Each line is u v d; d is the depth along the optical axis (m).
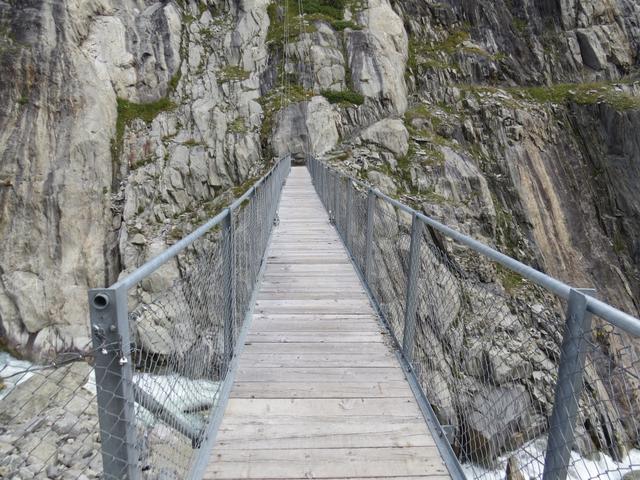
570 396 1.64
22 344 18.89
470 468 2.47
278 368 3.92
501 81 33.97
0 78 22.58
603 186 26.88
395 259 4.56
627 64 36.00
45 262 20.30
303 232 10.07
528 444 2.01
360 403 3.39
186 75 28.86
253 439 2.95
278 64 30.84
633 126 26.70
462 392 2.61
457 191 23.34
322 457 2.79
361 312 5.30
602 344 1.58
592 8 37.72
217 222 3.04
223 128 25.75
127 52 27.17
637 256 24.91
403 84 31.58
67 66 23.88
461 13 37.75
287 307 5.45
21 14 24.47
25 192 21.12
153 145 24.39
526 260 22.98
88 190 21.77
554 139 28.20
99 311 1.52
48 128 22.53
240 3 33.56
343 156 24.16
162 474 2.09
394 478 2.63
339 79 30.53
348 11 34.94
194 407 2.63
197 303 2.67
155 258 1.89
